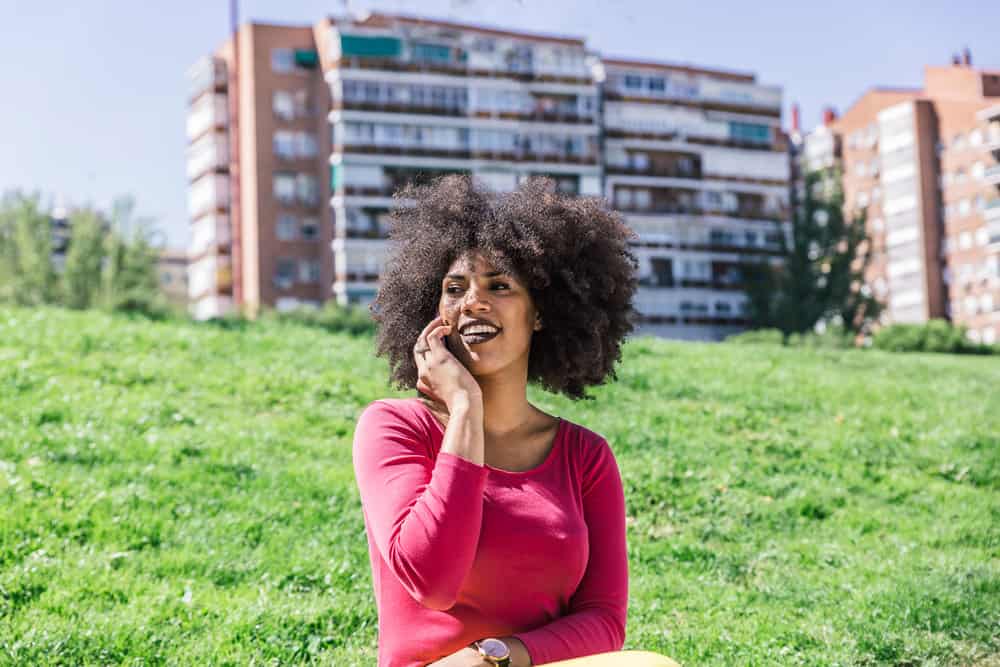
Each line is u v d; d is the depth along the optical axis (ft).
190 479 29.17
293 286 237.45
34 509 24.97
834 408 46.39
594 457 11.20
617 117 260.42
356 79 229.66
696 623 21.42
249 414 38.73
